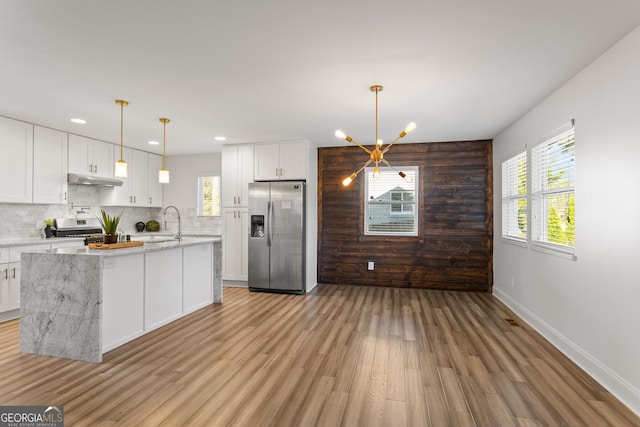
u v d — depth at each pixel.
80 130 4.76
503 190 4.83
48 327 2.93
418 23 2.12
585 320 2.72
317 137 5.23
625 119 2.29
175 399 2.23
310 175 5.54
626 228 2.27
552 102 3.31
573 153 3.03
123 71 2.82
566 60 2.63
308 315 4.13
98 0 1.89
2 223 4.39
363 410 2.12
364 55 2.55
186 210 6.68
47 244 4.38
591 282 2.65
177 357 2.90
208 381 2.48
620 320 2.31
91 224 5.46
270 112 3.93
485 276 5.35
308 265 5.44
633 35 2.20
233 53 2.52
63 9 1.97
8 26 2.15
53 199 4.66
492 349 3.09
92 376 2.55
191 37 2.29
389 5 1.94
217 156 6.52
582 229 2.79
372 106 3.72
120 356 2.92
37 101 3.55
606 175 2.49
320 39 2.32
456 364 2.78
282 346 3.15
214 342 3.24
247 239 5.66
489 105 3.67
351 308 4.45
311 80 3.01
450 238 5.47
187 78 2.96
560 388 2.41
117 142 5.53
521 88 3.19
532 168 3.79
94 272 2.82
